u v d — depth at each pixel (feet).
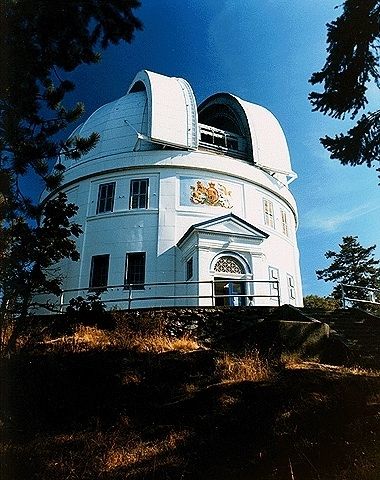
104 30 31.14
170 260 71.31
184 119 81.92
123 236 73.56
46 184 31.53
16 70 28.07
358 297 140.15
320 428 21.75
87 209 77.87
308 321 39.09
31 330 40.65
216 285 66.13
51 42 29.30
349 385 26.12
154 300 68.23
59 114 31.42
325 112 32.14
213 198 77.25
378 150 30.89
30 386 31.19
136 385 31.40
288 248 85.71
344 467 18.30
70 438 24.97
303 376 29.07
